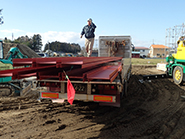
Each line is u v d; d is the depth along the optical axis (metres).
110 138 3.63
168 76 12.38
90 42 8.61
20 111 5.05
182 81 9.85
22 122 4.27
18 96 7.14
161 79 11.80
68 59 3.57
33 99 6.49
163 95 7.62
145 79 11.41
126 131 4.00
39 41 86.69
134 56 71.69
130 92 7.96
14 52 8.73
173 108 5.80
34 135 3.62
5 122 4.24
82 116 4.81
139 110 5.48
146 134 3.88
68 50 99.00
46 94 4.94
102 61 5.12
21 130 3.84
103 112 5.20
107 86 4.42
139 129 4.12
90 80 4.30
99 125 4.27
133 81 10.76
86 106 5.62
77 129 4.00
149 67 22.53
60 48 95.88
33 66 3.73
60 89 4.93
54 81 4.40
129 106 5.88
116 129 4.08
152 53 92.00
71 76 4.20
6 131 3.76
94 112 5.16
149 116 5.00
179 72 10.16
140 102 6.43
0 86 7.00
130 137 3.71
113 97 4.42
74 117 4.72
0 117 4.55
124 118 4.77
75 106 5.61
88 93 4.56
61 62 3.60
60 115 4.83
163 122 4.58
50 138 3.52
